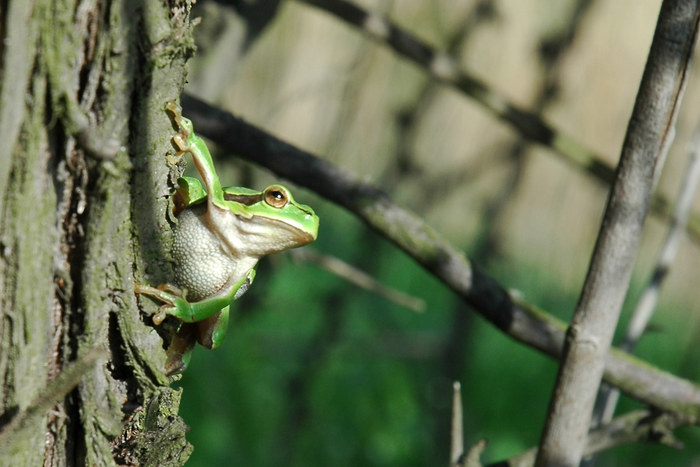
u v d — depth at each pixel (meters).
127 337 1.76
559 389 1.81
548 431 1.81
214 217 1.79
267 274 2.14
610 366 1.86
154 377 1.77
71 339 1.76
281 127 2.86
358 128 3.09
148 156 1.76
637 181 1.80
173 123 1.77
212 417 2.87
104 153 1.74
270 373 3.01
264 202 1.79
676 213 1.89
